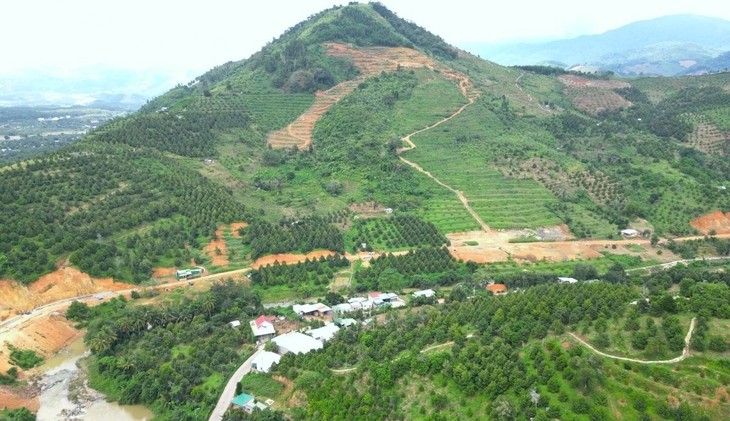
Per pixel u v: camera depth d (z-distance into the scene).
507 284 160.75
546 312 104.62
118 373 122.25
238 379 117.44
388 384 98.62
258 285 161.88
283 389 111.56
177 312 140.75
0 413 109.56
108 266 156.25
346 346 117.38
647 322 94.44
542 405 84.12
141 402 116.12
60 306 144.75
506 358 93.50
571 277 165.62
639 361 88.50
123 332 134.00
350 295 158.12
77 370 128.00
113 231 167.00
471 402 89.75
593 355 88.44
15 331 131.88
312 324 138.12
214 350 127.69
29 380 122.81
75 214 166.50
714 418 77.75
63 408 114.69
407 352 107.25
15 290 142.00
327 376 107.25
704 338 88.88
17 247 148.75
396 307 145.62
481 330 107.44
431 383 96.31
